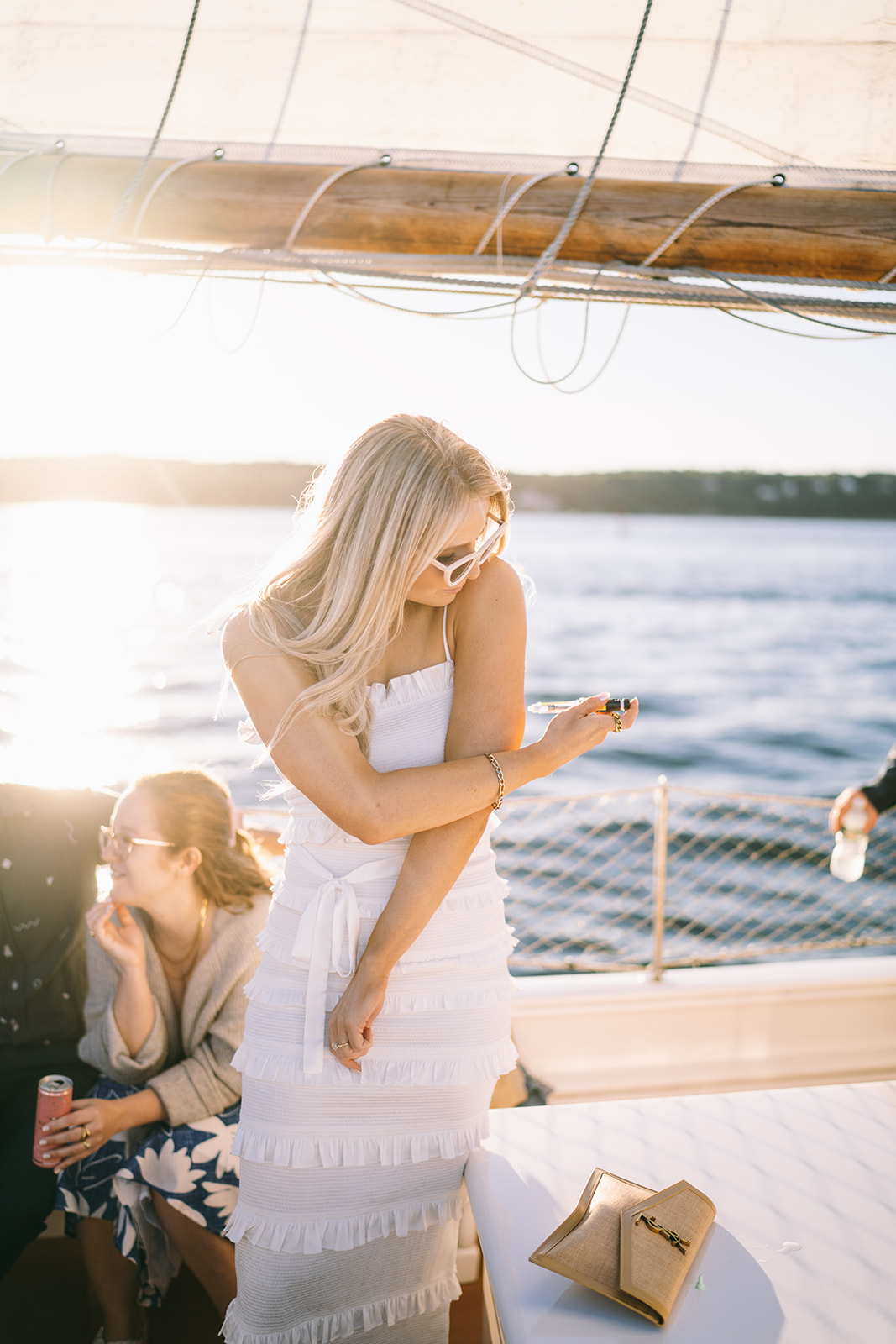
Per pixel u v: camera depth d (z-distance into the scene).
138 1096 1.93
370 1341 1.50
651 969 2.73
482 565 1.48
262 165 1.72
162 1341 2.12
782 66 1.76
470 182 1.70
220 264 1.72
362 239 1.71
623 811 8.79
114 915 2.01
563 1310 1.27
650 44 1.76
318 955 1.41
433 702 1.44
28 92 1.80
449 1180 1.53
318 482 1.47
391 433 1.37
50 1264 2.32
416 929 1.39
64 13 1.76
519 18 1.75
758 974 2.74
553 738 1.41
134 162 1.74
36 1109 1.95
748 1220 1.45
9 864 2.11
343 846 1.44
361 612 1.33
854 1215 1.47
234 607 1.45
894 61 1.75
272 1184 1.42
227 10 1.75
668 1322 1.24
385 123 1.79
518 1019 2.61
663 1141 1.66
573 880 7.23
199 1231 1.92
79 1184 1.95
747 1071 2.71
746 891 7.30
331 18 1.75
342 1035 1.39
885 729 16.97
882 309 1.74
